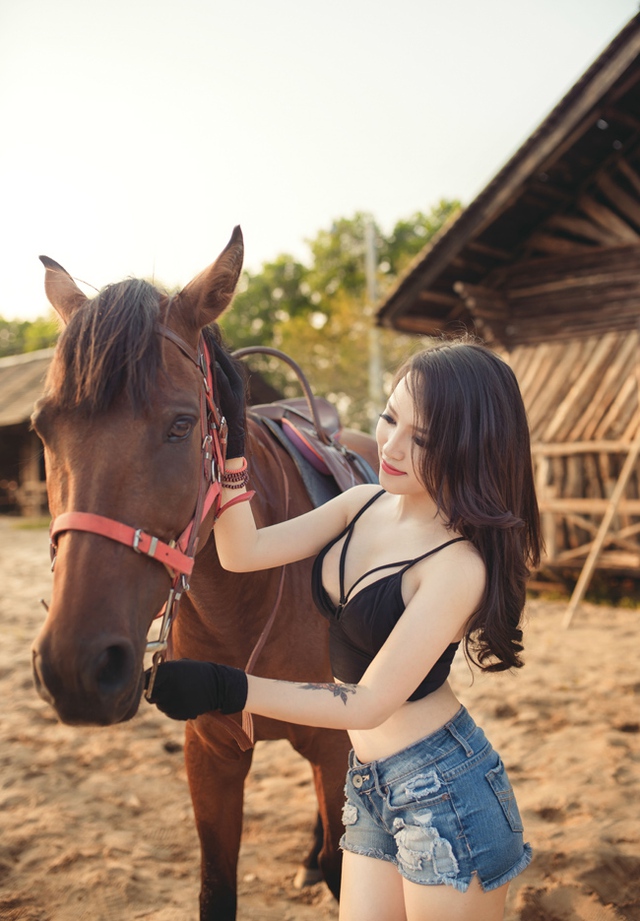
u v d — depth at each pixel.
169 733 3.78
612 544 7.23
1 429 19.09
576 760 3.29
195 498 1.33
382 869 1.36
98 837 2.72
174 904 2.30
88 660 1.08
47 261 1.66
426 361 1.36
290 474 2.13
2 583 8.27
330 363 23.75
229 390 1.51
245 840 2.80
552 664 4.89
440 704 1.36
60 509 1.23
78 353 1.23
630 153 7.50
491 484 1.33
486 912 1.27
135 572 1.21
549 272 8.03
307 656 1.92
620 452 7.05
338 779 1.88
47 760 3.39
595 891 2.31
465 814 1.27
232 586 1.74
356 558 1.45
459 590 1.27
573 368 7.68
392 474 1.38
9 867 2.49
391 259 31.08
